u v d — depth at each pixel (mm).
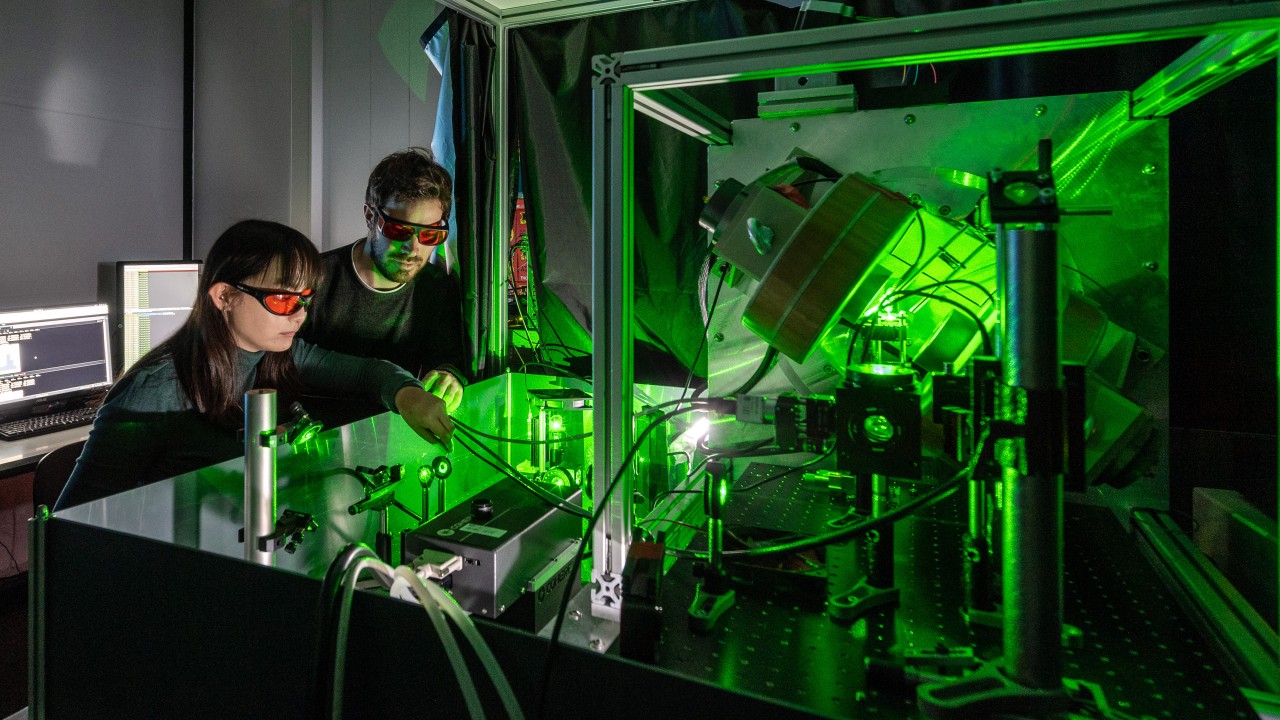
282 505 1025
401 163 1646
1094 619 707
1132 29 611
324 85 2902
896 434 605
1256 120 1288
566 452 1618
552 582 1146
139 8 3217
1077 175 1049
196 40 3350
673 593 776
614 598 845
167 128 3354
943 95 1101
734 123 1199
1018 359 478
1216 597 708
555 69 1884
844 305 713
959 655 604
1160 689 589
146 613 664
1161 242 1024
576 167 1885
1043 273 468
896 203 734
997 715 487
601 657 501
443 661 547
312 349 1618
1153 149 1018
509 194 1979
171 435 1367
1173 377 1370
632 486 843
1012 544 500
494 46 1884
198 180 3438
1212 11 591
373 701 573
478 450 1661
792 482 1110
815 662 637
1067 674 610
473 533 1081
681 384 1868
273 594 602
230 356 1384
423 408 1333
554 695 517
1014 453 479
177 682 653
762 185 842
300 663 591
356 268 1839
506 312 2010
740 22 1697
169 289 3006
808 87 1133
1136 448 834
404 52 2605
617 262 814
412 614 554
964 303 946
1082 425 486
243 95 3182
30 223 2887
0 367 2541
